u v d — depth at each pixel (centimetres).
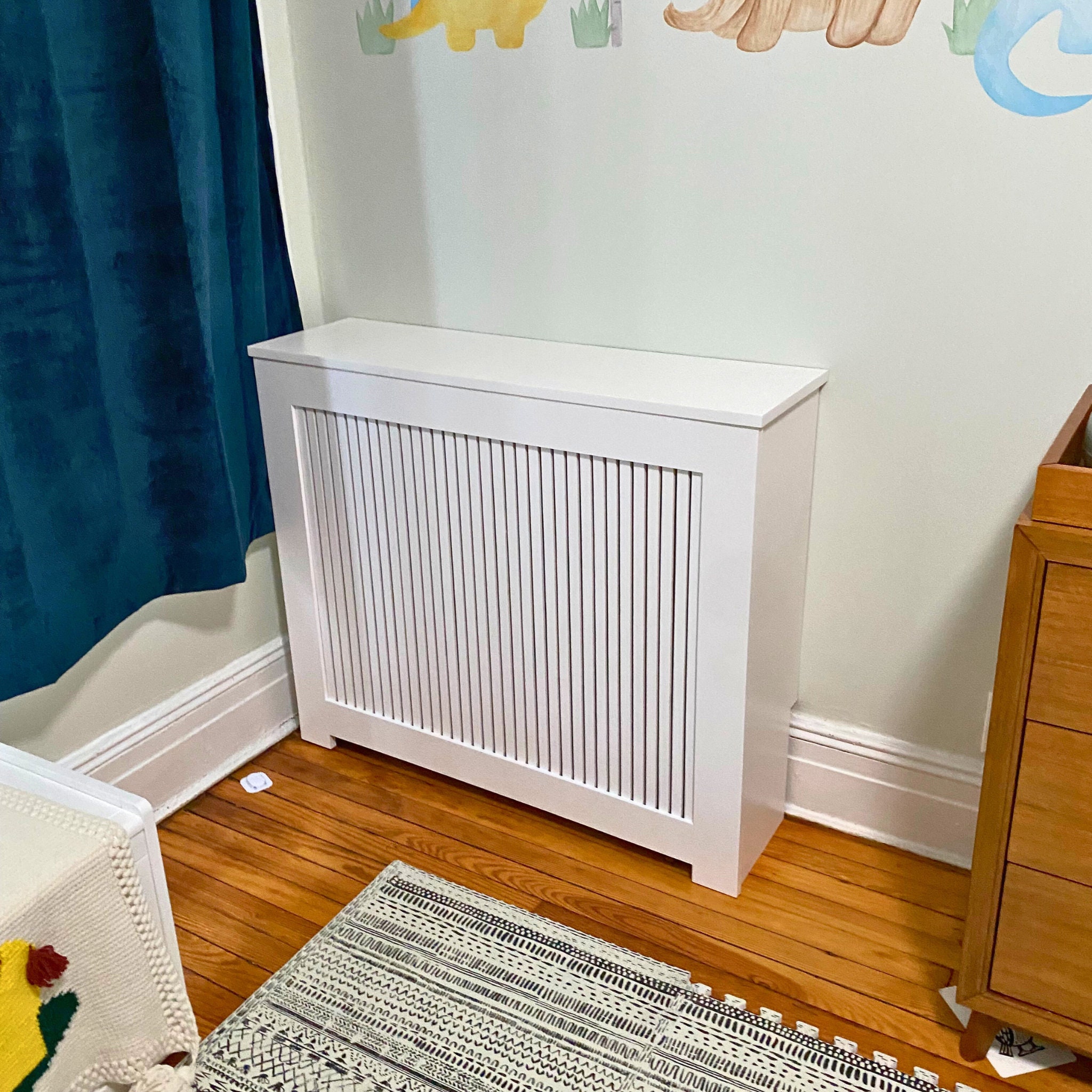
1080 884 132
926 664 177
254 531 209
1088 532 117
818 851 190
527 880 184
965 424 161
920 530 170
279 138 201
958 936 170
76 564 168
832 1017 156
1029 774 130
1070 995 138
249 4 184
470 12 176
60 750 184
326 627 210
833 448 173
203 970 168
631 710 176
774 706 179
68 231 156
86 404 165
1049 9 137
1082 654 122
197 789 209
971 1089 145
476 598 185
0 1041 103
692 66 162
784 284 167
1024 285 151
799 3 151
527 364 176
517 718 190
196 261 170
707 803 174
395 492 186
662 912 176
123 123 162
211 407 179
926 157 151
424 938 172
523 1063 151
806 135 157
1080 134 141
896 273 158
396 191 198
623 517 163
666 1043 153
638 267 178
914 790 185
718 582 157
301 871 188
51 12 152
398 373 175
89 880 112
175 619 200
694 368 171
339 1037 156
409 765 218
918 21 145
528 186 183
